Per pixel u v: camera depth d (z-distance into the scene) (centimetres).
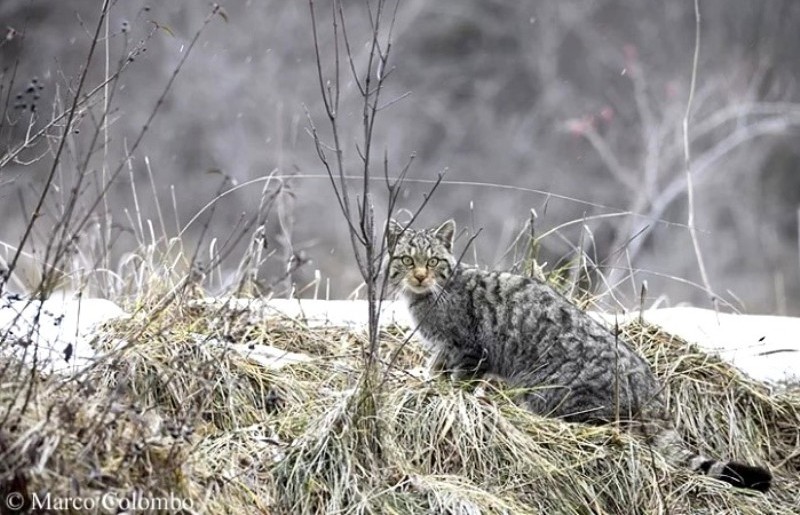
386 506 976
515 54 3819
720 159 3356
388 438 1027
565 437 1083
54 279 1217
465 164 3488
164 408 1042
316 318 1290
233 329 1174
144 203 2892
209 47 3428
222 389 1079
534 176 3419
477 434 1060
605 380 1143
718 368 1234
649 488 1056
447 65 3775
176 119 3238
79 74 1466
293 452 1011
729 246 3156
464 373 1229
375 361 1055
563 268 1391
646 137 3266
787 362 1262
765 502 1085
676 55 3766
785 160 3466
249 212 2842
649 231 2777
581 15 3841
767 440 1193
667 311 1377
